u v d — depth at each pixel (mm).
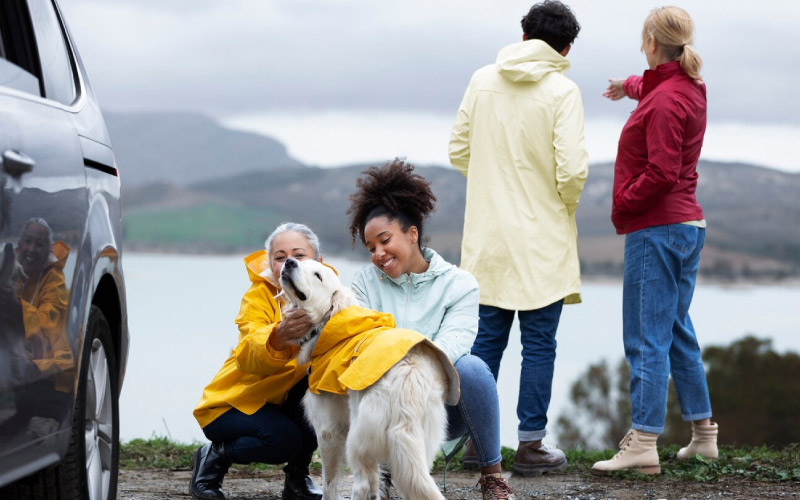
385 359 3225
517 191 4840
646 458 4727
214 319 103062
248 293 3926
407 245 3885
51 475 2609
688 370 5035
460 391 3680
